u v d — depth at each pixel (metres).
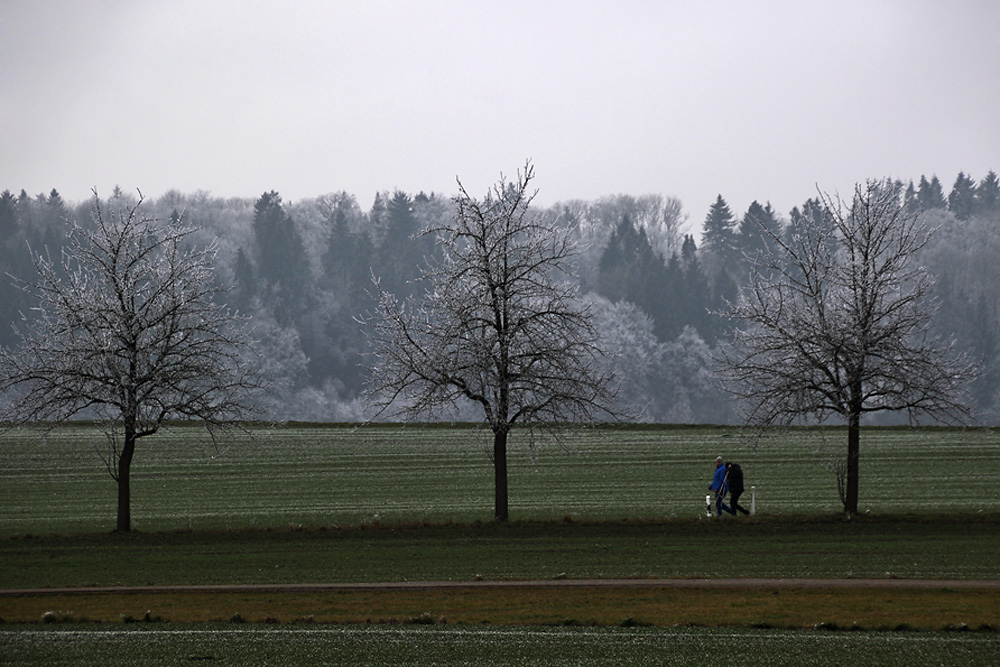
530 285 54.00
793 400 53.97
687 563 40.28
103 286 54.16
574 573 38.62
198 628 30.22
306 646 27.91
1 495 68.12
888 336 52.91
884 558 40.62
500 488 53.09
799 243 58.66
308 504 62.47
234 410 53.06
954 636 28.34
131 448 52.50
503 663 26.12
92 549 46.19
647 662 26.05
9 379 50.53
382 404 54.38
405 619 31.03
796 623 29.97
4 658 27.16
